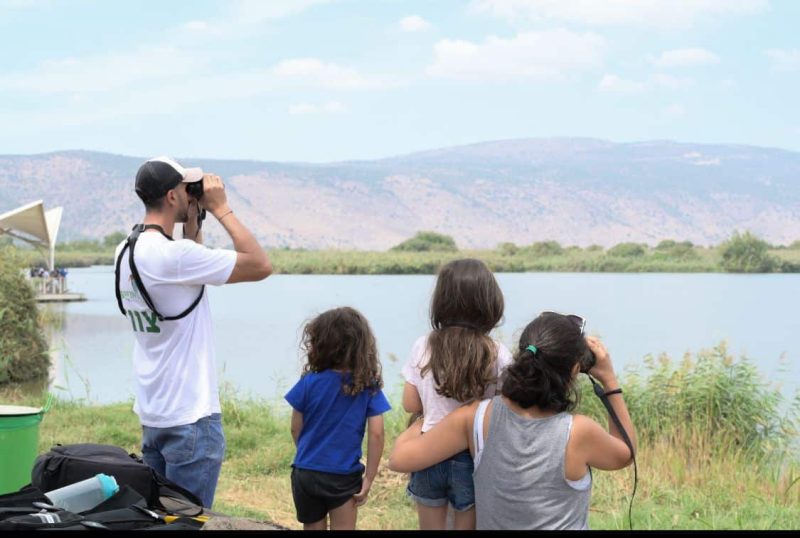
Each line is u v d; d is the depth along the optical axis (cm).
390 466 324
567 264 9712
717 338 2300
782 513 650
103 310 3055
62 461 357
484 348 332
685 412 898
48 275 3812
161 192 373
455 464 343
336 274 8369
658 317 3050
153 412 368
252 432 916
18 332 1392
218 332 2319
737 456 820
